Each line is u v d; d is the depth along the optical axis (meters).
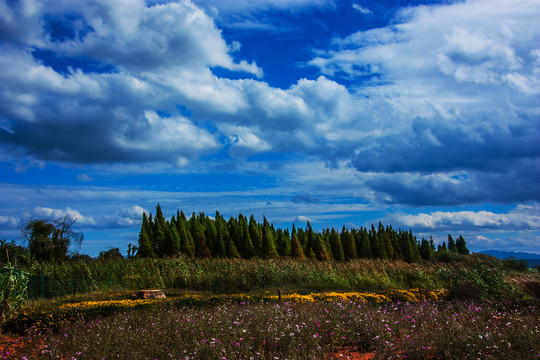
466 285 13.88
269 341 6.18
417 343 5.80
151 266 20.36
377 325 6.93
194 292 17.25
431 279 17.19
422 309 9.02
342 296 12.75
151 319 8.66
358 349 6.38
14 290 10.18
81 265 19.50
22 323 9.73
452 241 52.09
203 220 42.72
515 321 6.83
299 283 18.12
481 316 7.89
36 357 6.83
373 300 12.75
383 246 44.81
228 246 37.16
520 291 12.59
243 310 8.86
